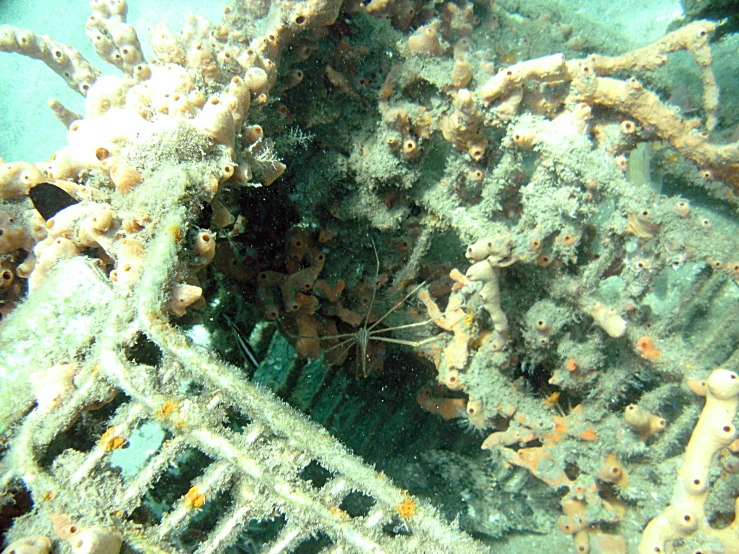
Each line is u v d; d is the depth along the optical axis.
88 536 0.26
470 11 0.61
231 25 0.46
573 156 0.40
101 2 0.46
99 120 0.36
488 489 0.56
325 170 0.51
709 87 0.53
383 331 0.63
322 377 0.66
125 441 0.29
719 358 0.47
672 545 0.37
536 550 0.52
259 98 0.41
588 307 0.44
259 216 0.55
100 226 0.32
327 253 0.58
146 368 0.30
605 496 0.47
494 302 0.44
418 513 0.32
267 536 0.48
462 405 0.56
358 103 0.50
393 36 0.49
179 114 0.35
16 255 0.39
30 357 0.31
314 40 0.46
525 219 0.43
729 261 0.40
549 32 0.75
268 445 0.31
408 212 0.53
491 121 0.44
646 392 0.46
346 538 0.31
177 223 0.32
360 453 0.62
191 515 0.29
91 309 0.32
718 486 0.40
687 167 0.59
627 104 0.43
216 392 0.30
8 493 0.29
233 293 0.56
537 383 0.54
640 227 0.41
